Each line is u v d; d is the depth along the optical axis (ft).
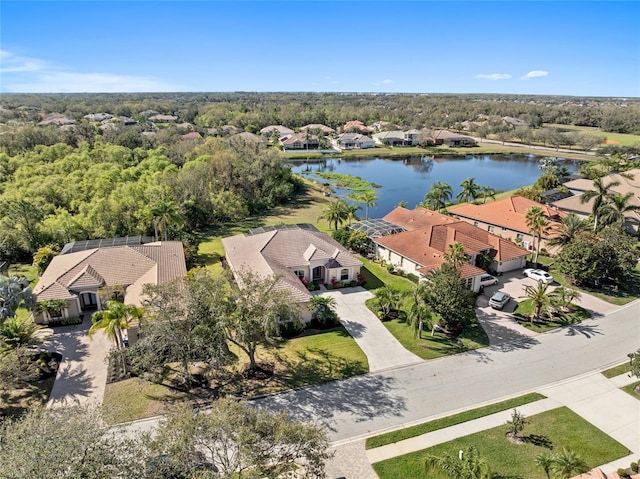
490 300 129.49
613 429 80.84
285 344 108.58
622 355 105.40
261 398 88.53
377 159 465.47
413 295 111.75
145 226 181.68
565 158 454.40
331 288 141.08
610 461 72.90
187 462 53.11
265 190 270.87
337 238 178.40
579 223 152.76
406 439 77.61
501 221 192.13
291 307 94.84
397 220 196.24
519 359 103.45
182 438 52.54
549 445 76.23
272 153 295.07
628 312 126.62
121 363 98.07
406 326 118.11
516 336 113.80
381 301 120.67
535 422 82.28
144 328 87.04
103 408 60.90
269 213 252.42
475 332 115.44
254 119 611.06
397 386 93.04
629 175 244.63
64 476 47.21
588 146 476.13
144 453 53.93
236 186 262.67
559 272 152.46
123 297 126.41
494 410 85.66
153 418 82.23
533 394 90.79
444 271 117.91
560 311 122.01
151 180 226.99
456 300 109.19
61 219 174.29
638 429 81.00
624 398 89.86
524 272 153.38
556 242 154.71
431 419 83.10
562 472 63.21
